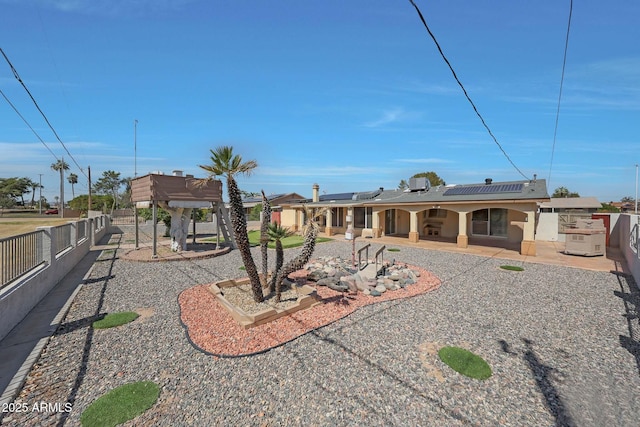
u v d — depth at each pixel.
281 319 4.87
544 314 5.21
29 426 2.56
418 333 4.43
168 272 8.36
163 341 4.12
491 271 8.60
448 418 2.69
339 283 6.66
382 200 17.48
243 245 5.16
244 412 2.75
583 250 10.94
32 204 72.19
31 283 5.30
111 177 74.06
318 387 3.12
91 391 3.04
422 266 9.33
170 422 2.62
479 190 14.53
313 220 5.61
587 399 2.96
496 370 3.46
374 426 2.59
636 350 3.92
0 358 3.65
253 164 5.00
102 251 12.03
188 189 11.08
